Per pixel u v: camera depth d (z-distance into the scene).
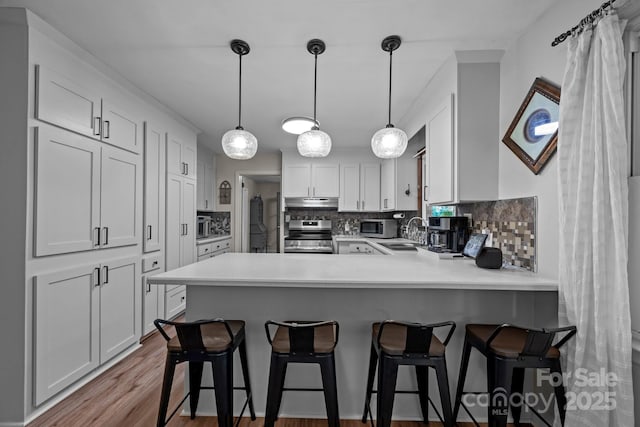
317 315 1.78
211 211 5.16
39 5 1.56
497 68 2.03
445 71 2.19
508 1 1.54
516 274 1.66
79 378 2.03
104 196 2.24
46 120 1.76
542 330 1.26
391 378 1.38
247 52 1.97
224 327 1.60
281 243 5.12
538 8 1.59
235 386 1.81
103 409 1.85
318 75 2.30
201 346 1.38
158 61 2.11
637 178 1.20
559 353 1.34
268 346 1.79
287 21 1.69
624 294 1.14
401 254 2.73
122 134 2.44
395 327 1.64
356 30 1.76
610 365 1.18
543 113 1.63
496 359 1.37
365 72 2.26
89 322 2.11
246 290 1.79
